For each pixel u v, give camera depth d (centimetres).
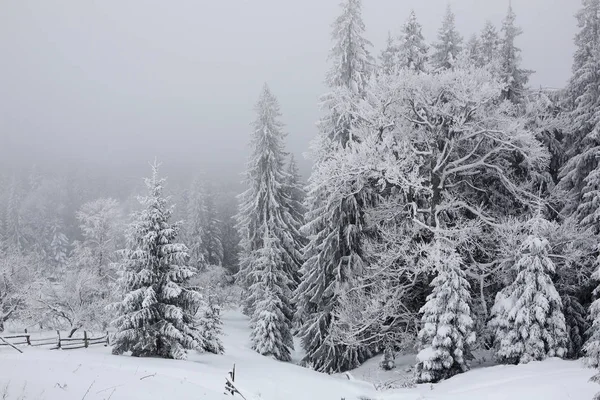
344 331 2216
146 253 2102
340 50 2708
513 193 2328
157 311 2103
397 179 2183
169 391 1066
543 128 2384
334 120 2688
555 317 1614
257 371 1927
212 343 2478
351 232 2461
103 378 1098
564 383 1214
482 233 2234
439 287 1781
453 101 2300
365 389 1755
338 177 2288
